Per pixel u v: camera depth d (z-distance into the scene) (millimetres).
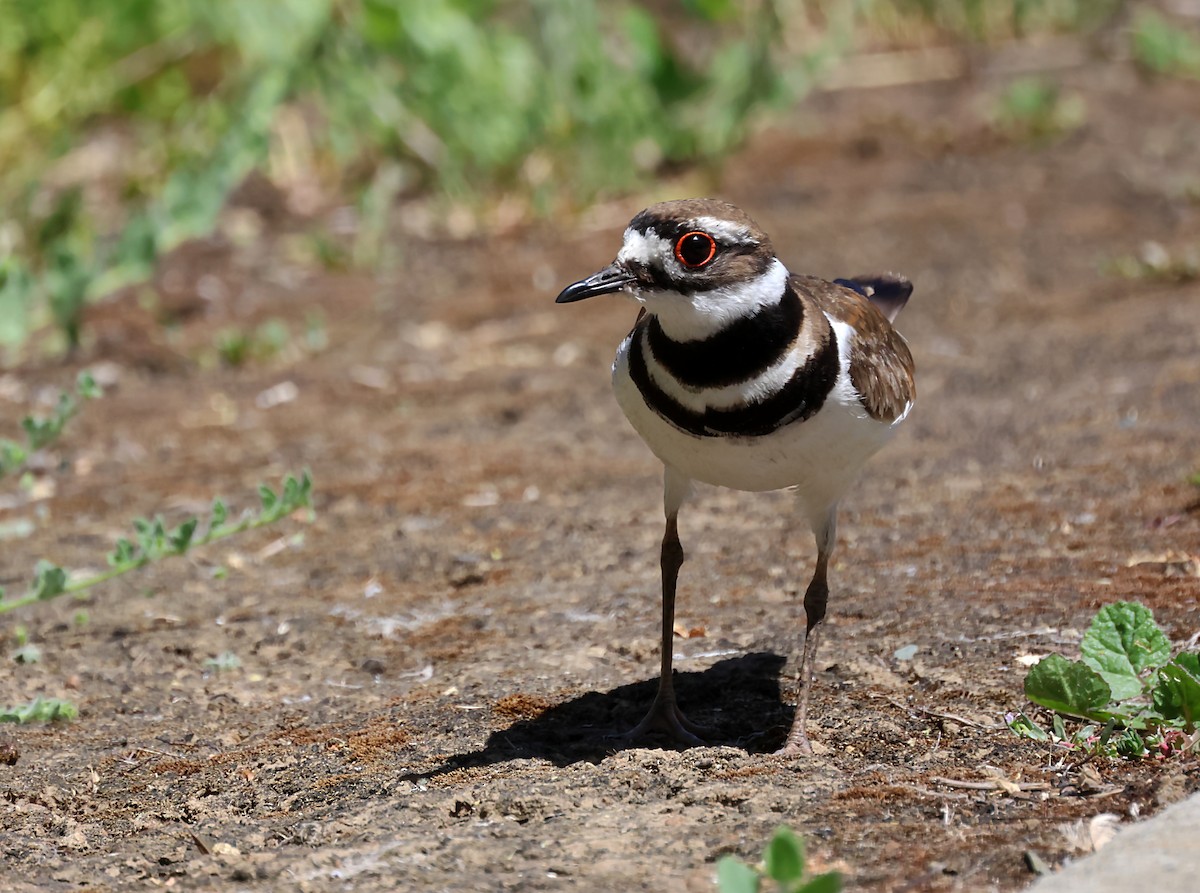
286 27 20750
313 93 22969
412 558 11867
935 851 6617
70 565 12023
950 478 12578
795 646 9547
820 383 7758
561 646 9922
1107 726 7664
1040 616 9484
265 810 7871
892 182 21484
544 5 21828
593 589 10945
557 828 7098
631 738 8469
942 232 19453
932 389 15047
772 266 7715
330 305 18562
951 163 22141
